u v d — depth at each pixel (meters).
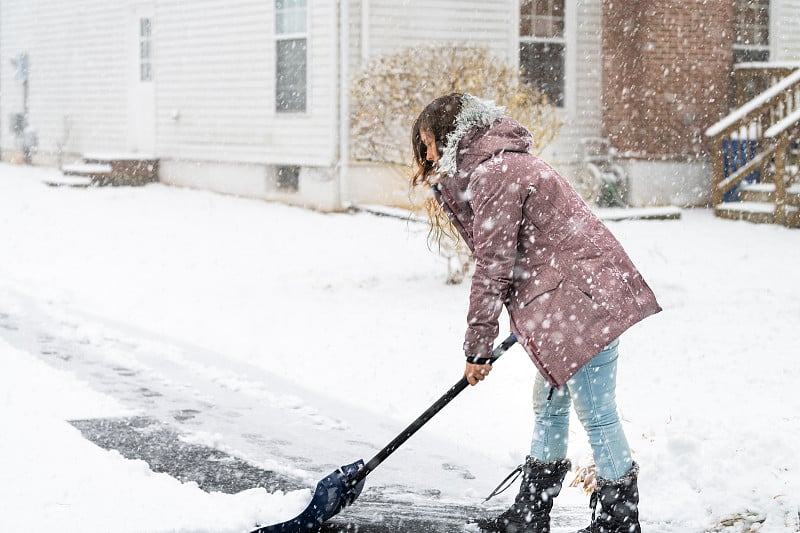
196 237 13.35
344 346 7.54
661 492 4.31
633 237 13.29
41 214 15.50
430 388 6.41
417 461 5.05
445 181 3.81
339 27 15.52
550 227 3.67
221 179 18.20
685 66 16.78
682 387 6.18
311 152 16.08
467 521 4.20
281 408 5.97
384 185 15.92
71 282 10.08
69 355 7.09
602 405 3.75
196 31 18.48
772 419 5.31
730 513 4.01
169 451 5.05
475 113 3.77
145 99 20.20
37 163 24.25
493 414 5.81
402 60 11.96
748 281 10.16
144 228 14.16
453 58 11.08
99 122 21.81
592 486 4.57
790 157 15.94
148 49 20.14
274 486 4.59
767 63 16.39
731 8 17.00
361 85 12.43
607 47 16.98
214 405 5.99
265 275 10.61
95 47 21.72
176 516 3.97
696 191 17.05
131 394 6.15
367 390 6.38
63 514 3.96
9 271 10.62
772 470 4.31
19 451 4.80
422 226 13.91
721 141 15.64
